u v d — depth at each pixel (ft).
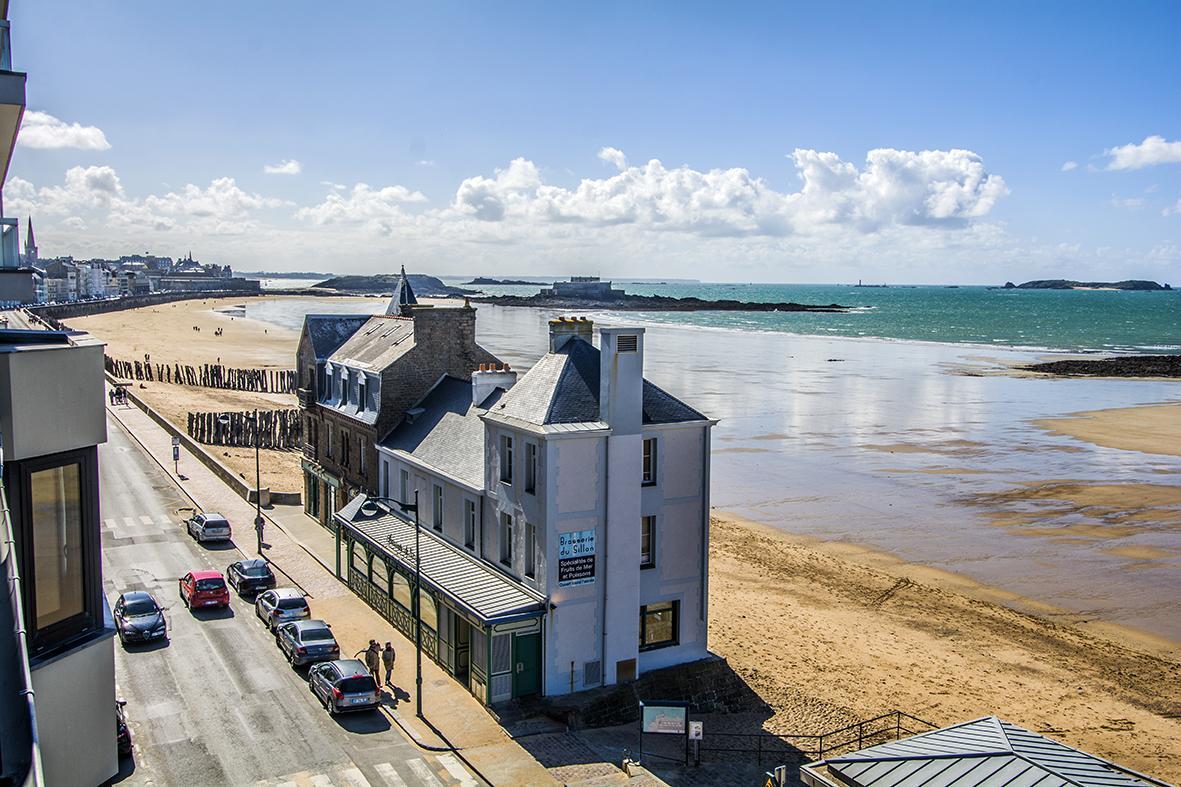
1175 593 146.10
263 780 80.18
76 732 38.88
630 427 102.37
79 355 39.75
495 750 88.84
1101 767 57.47
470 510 119.03
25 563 37.55
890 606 139.03
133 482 198.39
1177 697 110.52
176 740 86.89
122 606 113.80
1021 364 476.95
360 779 81.25
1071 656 122.01
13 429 36.86
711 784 85.87
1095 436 275.80
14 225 46.62
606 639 102.78
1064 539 174.09
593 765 87.30
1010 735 61.82
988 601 142.31
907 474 226.38
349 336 178.50
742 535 174.50
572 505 100.27
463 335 151.64
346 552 138.51
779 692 108.37
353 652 111.55
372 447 147.33
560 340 112.47
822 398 352.08
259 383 349.20
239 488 191.01
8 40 40.06
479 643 99.40
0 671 27.55
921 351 555.28
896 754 60.13
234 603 127.75
